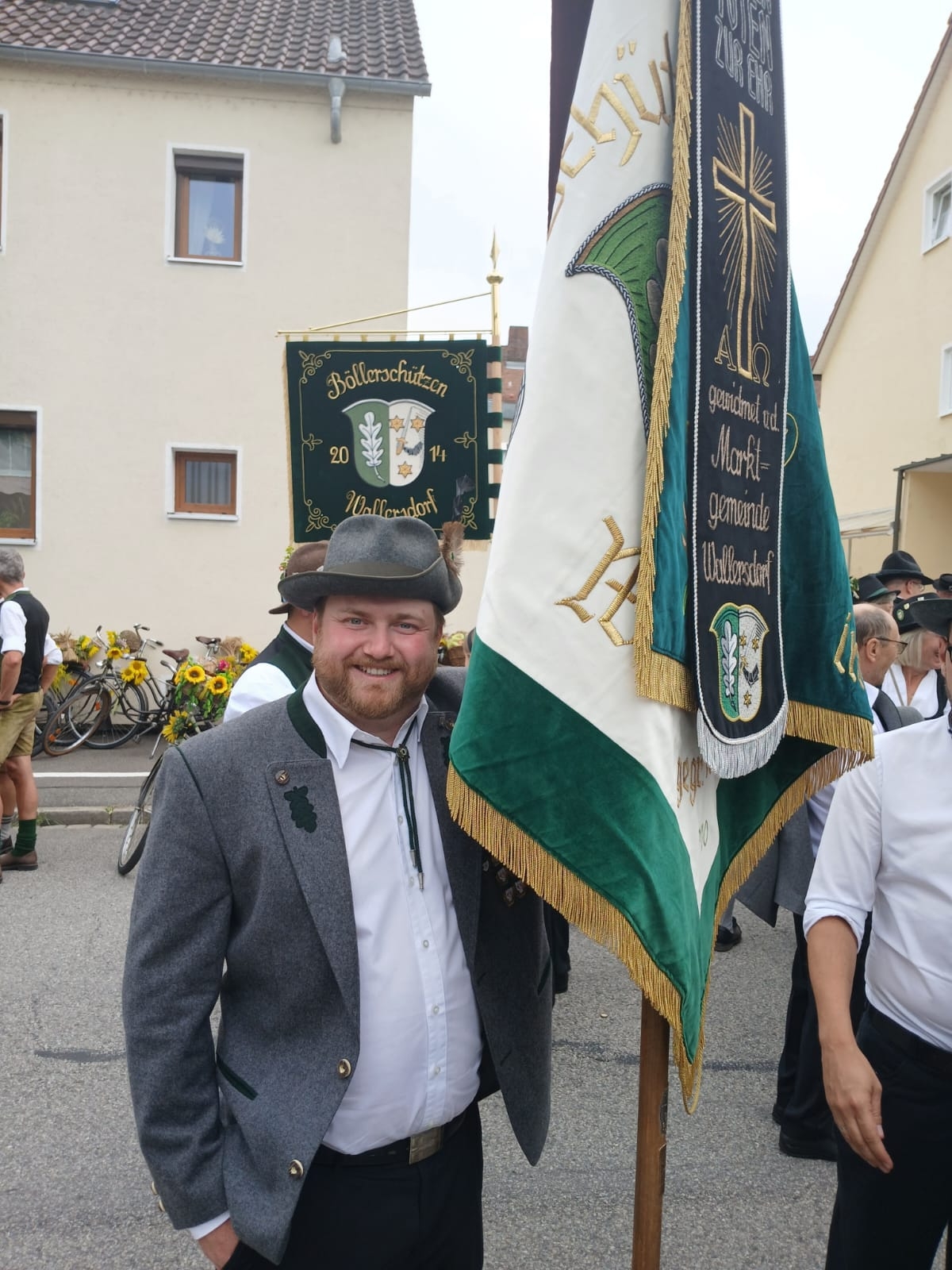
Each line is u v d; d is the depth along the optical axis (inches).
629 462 61.7
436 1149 67.0
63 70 456.4
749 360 66.7
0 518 473.4
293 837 62.5
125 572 469.7
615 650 61.3
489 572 64.3
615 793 60.8
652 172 62.6
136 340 466.3
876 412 693.3
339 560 63.4
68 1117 136.9
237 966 63.9
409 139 471.8
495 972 67.6
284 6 534.9
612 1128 138.4
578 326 61.9
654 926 60.2
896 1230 76.6
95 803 323.9
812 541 73.7
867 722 71.5
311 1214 63.7
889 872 77.0
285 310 471.2
